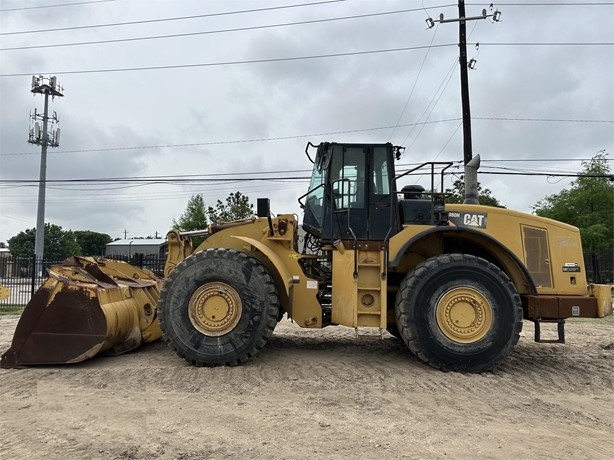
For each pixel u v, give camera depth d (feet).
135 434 13.50
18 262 66.90
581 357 25.03
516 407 16.51
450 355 20.45
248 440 13.15
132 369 19.93
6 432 13.56
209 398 16.70
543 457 12.51
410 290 20.76
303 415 15.12
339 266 21.36
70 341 20.07
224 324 20.53
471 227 22.43
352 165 22.48
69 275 21.20
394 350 24.95
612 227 88.58
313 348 25.39
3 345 25.84
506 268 22.54
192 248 25.48
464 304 20.75
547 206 99.81
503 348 20.49
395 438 13.44
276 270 22.11
